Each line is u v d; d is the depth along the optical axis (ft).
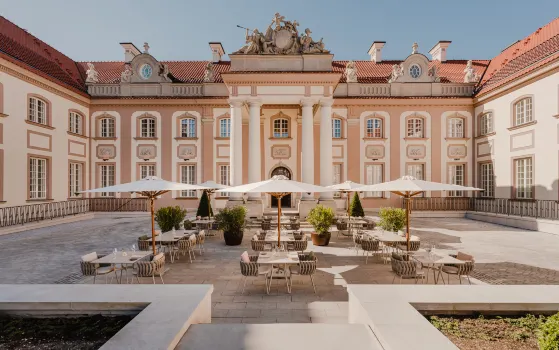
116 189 24.45
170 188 24.77
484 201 65.05
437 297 15.53
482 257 31.86
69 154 66.44
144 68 74.13
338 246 37.22
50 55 71.92
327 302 20.12
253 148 56.65
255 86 56.85
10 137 51.34
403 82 73.26
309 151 56.59
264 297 20.95
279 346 11.98
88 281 24.22
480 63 81.66
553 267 28.32
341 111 73.56
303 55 57.06
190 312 13.83
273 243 31.55
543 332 10.98
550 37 58.65
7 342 12.89
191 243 30.04
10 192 51.24
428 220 63.26
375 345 12.06
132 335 11.92
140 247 29.89
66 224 56.18
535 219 48.98
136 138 73.41
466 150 73.31
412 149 73.46
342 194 72.23
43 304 14.69
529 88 55.16
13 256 32.22
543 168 51.96
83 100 70.59
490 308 14.73
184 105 73.92
